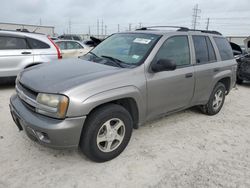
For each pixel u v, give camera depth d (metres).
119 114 3.06
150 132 4.04
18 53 6.34
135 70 3.23
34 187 2.61
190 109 5.31
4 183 2.63
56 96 2.62
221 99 5.11
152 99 3.47
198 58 4.29
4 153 3.19
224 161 3.29
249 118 5.05
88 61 3.67
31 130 2.74
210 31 4.95
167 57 3.67
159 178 2.85
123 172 2.94
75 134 2.70
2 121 4.19
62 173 2.86
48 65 3.58
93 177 2.82
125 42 3.91
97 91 2.79
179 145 3.66
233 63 5.23
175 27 4.47
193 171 3.02
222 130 4.32
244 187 2.78
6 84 7.07
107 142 3.05
